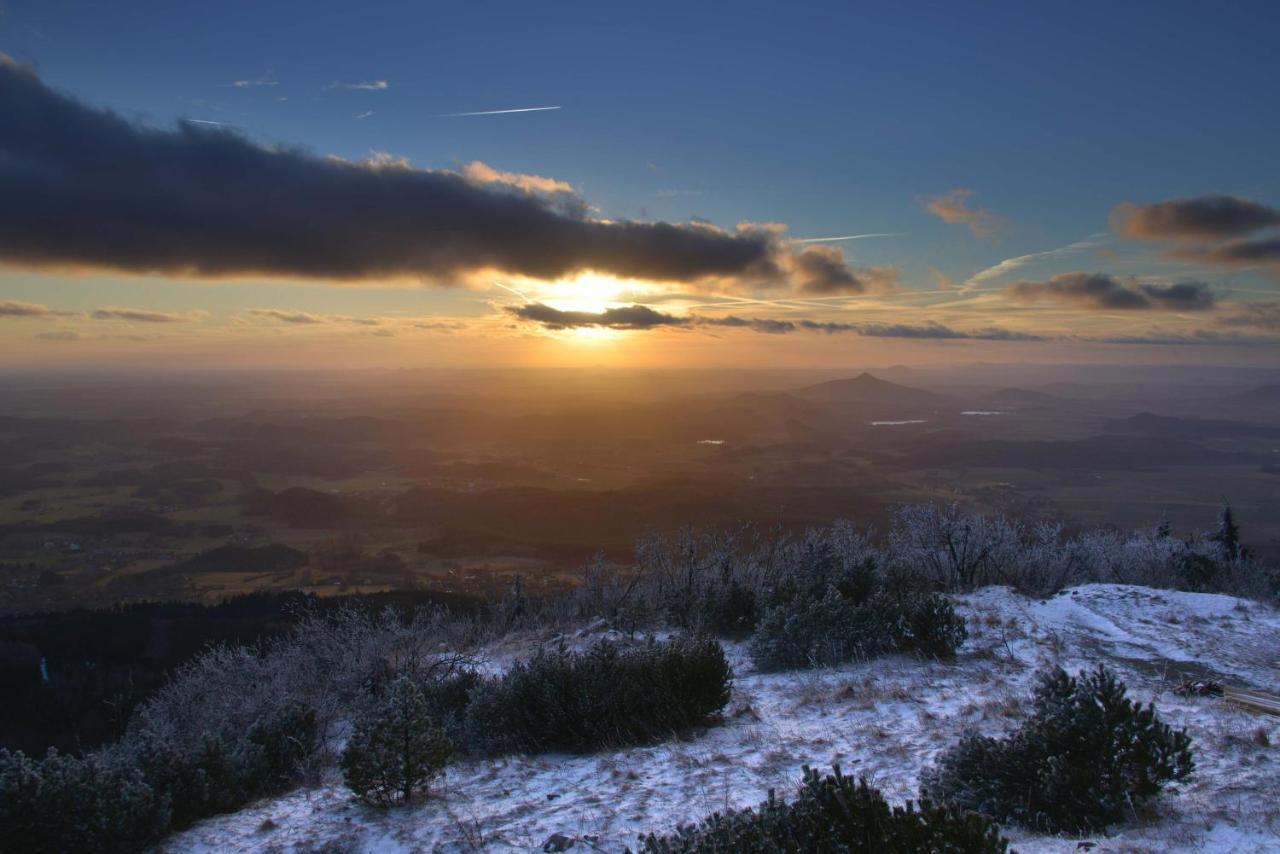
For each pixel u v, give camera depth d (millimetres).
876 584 17016
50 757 6445
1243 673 10156
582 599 20969
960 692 9727
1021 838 5266
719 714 9805
